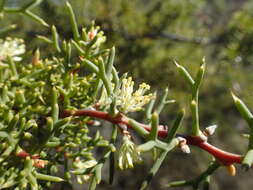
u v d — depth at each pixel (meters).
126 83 0.12
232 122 0.54
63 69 0.14
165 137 0.11
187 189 0.62
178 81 0.44
